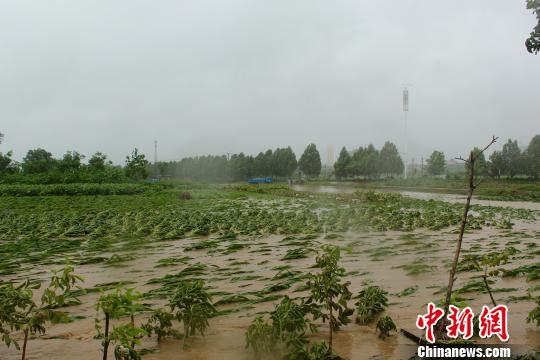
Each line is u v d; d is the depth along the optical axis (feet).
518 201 118.32
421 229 56.34
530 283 26.03
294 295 24.62
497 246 41.42
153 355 16.57
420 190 176.24
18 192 123.34
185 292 18.38
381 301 20.29
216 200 113.29
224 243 46.80
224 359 16.11
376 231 54.44
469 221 61.46
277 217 69.00
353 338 17.60
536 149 195.83
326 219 65.21
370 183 236.63
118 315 12.76
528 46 18.80
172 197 121.08
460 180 206.80
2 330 14.43
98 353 16.84
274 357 16.06
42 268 34.94
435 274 29.22
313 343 15.74
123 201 105.60
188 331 18.21
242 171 300.61
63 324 20.40
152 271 33.30
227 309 22.07
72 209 85.81
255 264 34.99
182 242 48.55
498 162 202.39
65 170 169.37
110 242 48.52
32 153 243.60
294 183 261.85
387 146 263.90
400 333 17.98
